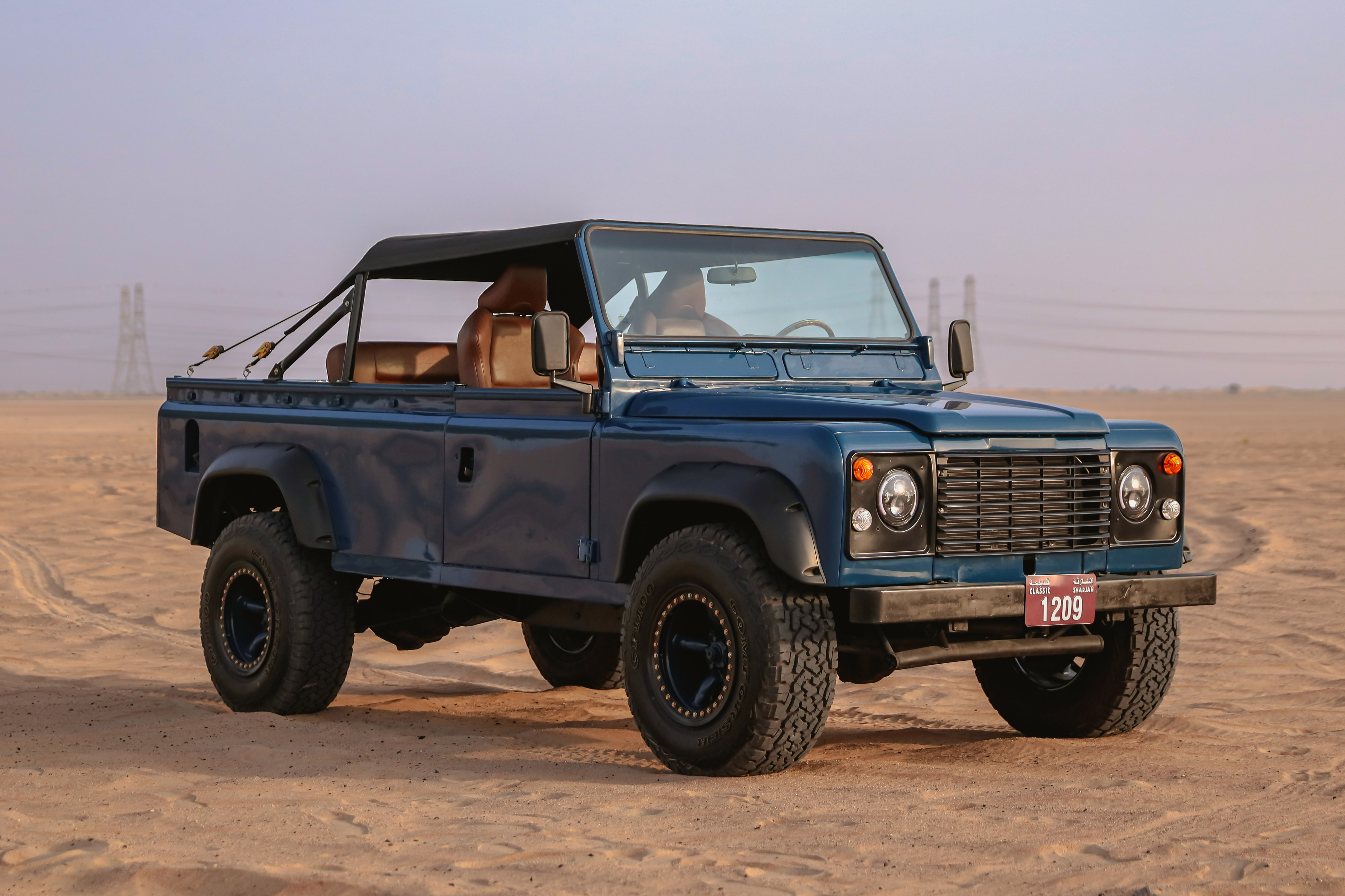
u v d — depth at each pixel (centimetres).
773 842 442
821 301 668
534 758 603
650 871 411
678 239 636
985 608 527
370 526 688
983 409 556
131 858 434
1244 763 575
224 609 754
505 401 629
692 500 536
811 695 520
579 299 724
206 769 580
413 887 394
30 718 703
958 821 469
